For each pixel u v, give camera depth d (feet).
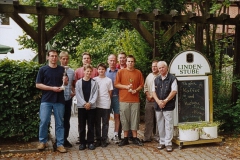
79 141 20.77
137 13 22.04
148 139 21.08
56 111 18.42
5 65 19.36
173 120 20.35
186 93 20.97
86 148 19.62
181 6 27.30
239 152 18.81
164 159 17.40
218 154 18.40
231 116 23.47
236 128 23.38
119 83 20.15
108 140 20.76
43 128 18.48
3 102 19.43
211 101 21.47
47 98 18.19
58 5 20.43
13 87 19.48
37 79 18.16
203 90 21.39
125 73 20.11
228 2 25.12
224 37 26.86
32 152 18.58
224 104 23.76
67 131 19.90
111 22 44.98
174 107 19.25
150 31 26.27
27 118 20.06
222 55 27.37
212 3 26.76
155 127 22.97
